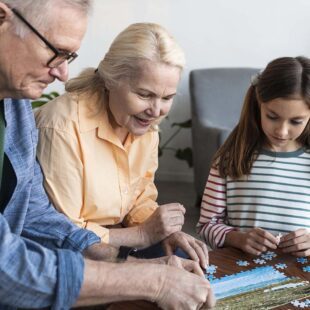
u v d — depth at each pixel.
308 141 1.84
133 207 1.85
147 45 1.46
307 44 4.04
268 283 1.40
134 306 1.28
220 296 1.33
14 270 1.10
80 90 1.66
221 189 1.89
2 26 1.18
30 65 1.23
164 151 4.32
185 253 1.60
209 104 3.63
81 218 1.65
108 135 1.64
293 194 1.83
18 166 1.42
